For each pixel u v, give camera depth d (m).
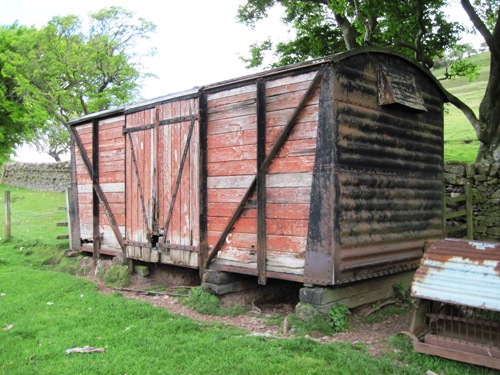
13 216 18.75
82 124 11.28
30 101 27.52
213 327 6.41
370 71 6.95
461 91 42.47
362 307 6.91
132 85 30.81
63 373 4.75
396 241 7.31
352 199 6.49
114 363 4.98
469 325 5.28
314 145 6.47
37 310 7.26
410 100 7.30
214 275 7.70
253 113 7.33
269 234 7.01
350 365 4.73
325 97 6.34
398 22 14.98
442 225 8.64
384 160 7.15
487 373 4.52
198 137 8.16
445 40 15.95
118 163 10.11
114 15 29.30
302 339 5.49
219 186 7.84
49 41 27.44
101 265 10.35
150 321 6.61
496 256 4.81
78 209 11.50
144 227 9.38
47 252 12.15
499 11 11.26
